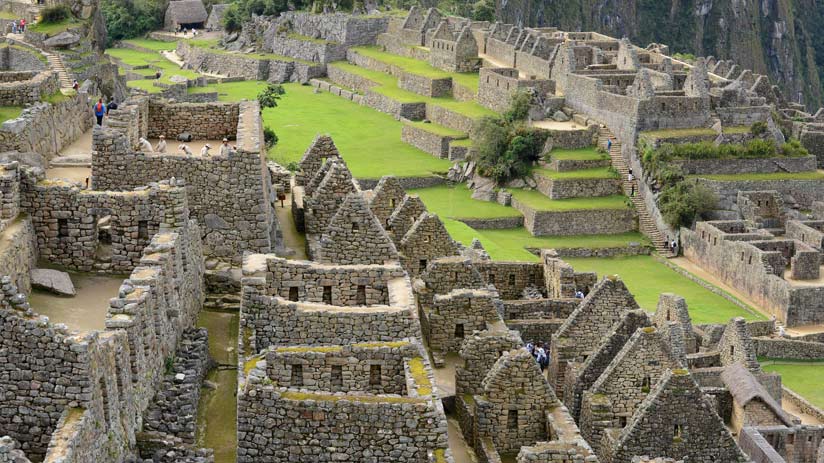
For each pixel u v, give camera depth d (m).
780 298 174.62
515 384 51.91
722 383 90.31
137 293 45.19
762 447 81.62
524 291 87.06
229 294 58.09
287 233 67.31
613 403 66.50
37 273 50.16
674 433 63.34
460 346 59.66
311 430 43.28
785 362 150.75
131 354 43.59
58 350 40.03
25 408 40.22
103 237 53.38
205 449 44.31
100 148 57.91
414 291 65.69
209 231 59.16
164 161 58.44
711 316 171.12
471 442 52.47
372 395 43.78
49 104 64.00
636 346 66.56
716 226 197.25
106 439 40.84
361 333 49.22
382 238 58.91
